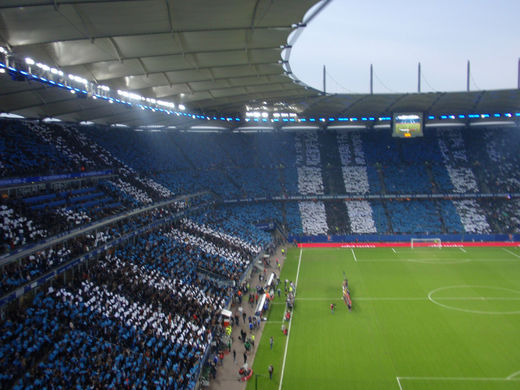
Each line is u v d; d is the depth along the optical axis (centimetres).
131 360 3375
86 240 4653
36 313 3469
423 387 3406
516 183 9625
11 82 4319
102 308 3884
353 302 5388
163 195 7312
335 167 10525
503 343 4125
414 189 9800
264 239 8056
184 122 9181
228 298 5162
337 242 8806
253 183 9906
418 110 9494
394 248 8262
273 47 4603
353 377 3594
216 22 3669
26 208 4606
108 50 3875
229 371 3781
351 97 8031
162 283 4803
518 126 10869
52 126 7200
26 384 2809
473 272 6531
